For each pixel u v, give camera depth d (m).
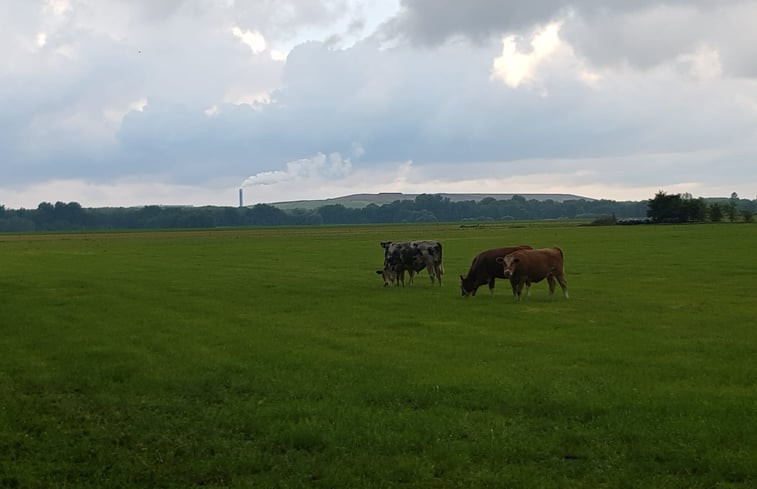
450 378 12.81
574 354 15.12
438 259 30.09
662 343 16.23
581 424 10.27
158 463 9.07
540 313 21.41
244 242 83.62
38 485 8.47
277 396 11.98
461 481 8.34
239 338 17.42
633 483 8.19
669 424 10.05
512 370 13.53
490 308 22.58
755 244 55.41
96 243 88.56
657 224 125.81
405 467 8.66
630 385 12.30
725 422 10.11
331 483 8.31
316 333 18.09
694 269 35.62
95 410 11.45
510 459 9.00
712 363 14.11
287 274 36.62
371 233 111.12
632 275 33.28
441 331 18.27
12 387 12.93
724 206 137.62
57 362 15.08
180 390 12.54
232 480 8.54
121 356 15.52
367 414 10.70
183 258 52.16
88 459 9.28
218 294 27.38
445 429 9.99
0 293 28.47
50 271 40.12
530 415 10.75
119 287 30.36
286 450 9.49
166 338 17.61
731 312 21.19
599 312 21.50
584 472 8.57
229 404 11.60
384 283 30.27
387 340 17.00
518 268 24.34
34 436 10.16
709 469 8.52
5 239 111.06
